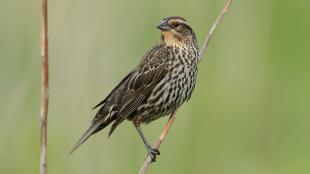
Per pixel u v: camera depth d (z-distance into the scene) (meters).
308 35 16.30
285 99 15.29
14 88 13.53
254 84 14.55
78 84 13.51
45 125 8.95
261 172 14.50
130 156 13.63
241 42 14.50
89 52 13.50
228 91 14.52
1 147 12.54
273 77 15.31
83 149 13.50
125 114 11.57
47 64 8.87
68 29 13.46
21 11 13.80
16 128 12.86
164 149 13.80
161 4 13.91
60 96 13.53
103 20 13.58
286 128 15.19
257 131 14.45
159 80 11.56
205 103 14.52
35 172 13.39
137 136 13.73
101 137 13.53
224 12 11.17
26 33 13.78
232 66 14.52
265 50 14.58
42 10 8.77
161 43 11.80
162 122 13.86
